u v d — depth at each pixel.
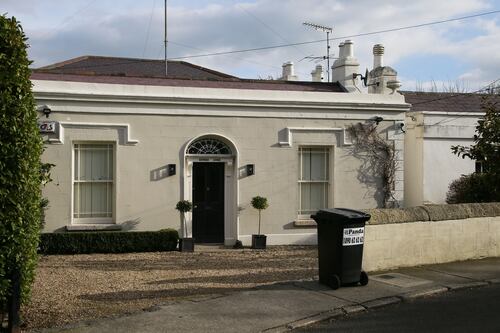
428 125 21.72
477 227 12.68
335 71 18.83
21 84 7.17
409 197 21.20
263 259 13.33
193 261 12.96
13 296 7.00
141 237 14.36
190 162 15.43
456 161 21.97
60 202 14.51
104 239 14.12
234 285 10.20
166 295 9.31
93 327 7.42
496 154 13.93
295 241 16.05
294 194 16.09
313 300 8.91
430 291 9.59
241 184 15.69
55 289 9.73
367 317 8.21
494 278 10.63
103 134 14.77
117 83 16.00
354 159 16.58
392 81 17.12
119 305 8.59
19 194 7.13
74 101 14.50
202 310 8.30
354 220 9.55
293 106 16.00
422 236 11.81
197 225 15.66
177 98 15.10
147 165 15.05
